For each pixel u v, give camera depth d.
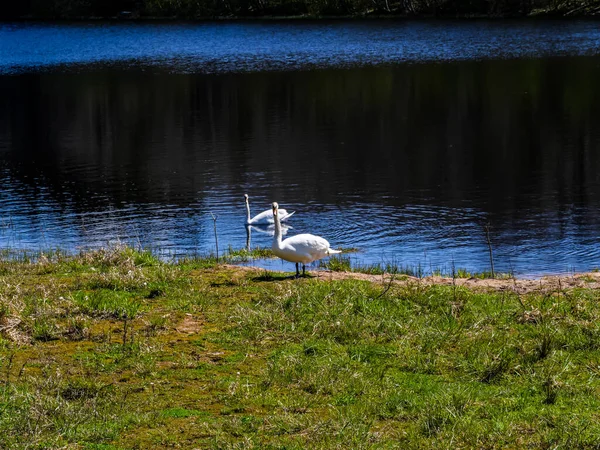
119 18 100.12
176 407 8.04
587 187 23.61
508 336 9.78
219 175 26.28
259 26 84.69
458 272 14.73
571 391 8.34
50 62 62.75
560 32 68.81
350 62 56.66
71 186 25.33
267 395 8.26
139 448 7.23
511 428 7.52
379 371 8.85
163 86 48.25
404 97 41.78
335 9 91.88
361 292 11.25
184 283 12.20
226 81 49.47
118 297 11.34
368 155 28.91
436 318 10.41
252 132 34.09
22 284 12.28
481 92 42.25
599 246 17.59
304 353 9.34
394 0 92.06
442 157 28.38
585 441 7.28
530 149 29.22
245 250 16.72
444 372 8.88
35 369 8.93
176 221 20.66
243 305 11.02
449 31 73.06
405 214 20.81
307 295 11.13
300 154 29.31
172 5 99.00
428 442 7.28
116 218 21.14
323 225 19.83
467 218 20.34
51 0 104.12
